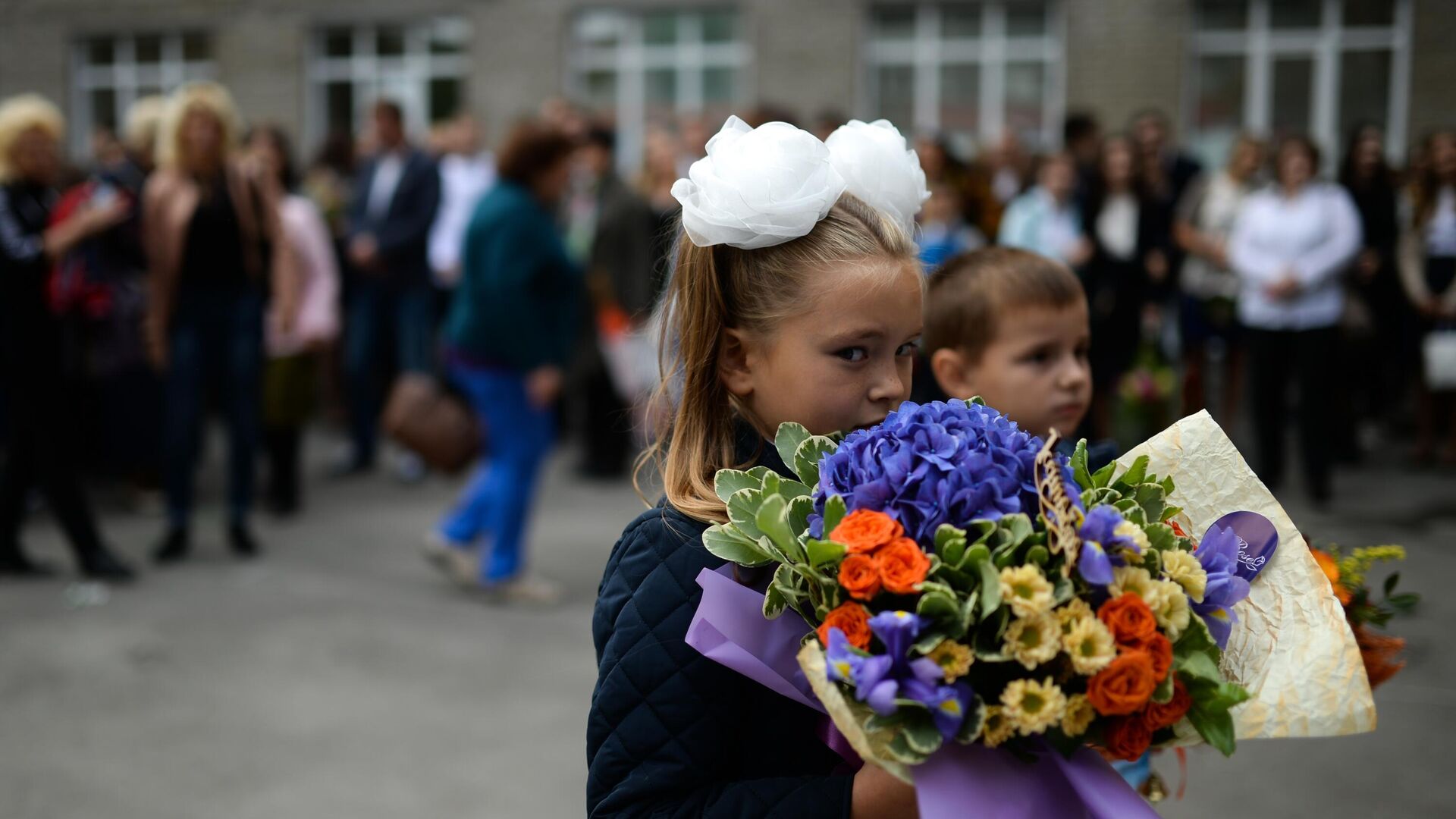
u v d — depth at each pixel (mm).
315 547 5656
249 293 5371
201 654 4191
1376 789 3178
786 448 1201
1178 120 10211
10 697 3803
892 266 1260
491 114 12039
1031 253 2225
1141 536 1069
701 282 1324
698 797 1165
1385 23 9758
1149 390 6305
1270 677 1161
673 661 1188
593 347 7016
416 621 4559
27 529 5996
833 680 1015
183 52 13289
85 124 13727
